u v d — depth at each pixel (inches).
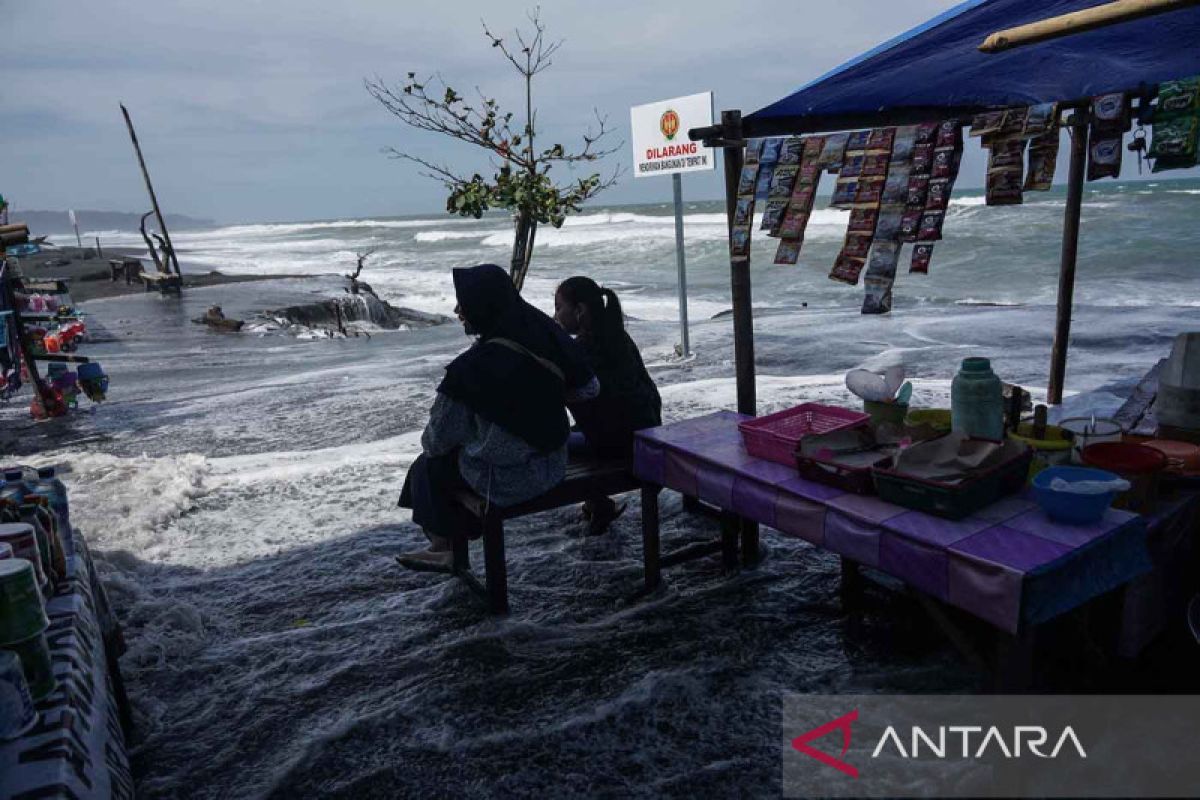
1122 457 104.2
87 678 82.7
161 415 321.4
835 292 915.4
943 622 100.6
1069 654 108.1
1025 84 161.2
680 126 348.5
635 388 154.1
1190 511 108.3
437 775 103.0
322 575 166.1
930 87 156.3
